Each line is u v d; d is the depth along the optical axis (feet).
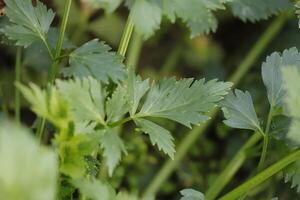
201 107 2.08
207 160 3.04
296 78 2.00
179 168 2.96
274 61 2.22
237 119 2.17
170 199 2.94
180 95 2.08
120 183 2.86
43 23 2.15
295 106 2.00
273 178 2.69
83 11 2.94
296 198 2.69
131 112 2.04
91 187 1.84
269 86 2.20
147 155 2.93
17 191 1.58
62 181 1.87
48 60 2.68
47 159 1.59
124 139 2.93
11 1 2.13
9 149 1.58
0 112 2.31
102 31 2.99
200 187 2.94
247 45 3.24
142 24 1.92
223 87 2.10
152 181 2.86
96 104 1.94
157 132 2.04
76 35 2.95
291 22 3.06
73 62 2.07
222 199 2.09
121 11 3.01
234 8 2.66
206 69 3.18
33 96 1.77
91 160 2.02
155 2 1.93
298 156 2.08
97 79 2.05
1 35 2.45
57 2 2.89
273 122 2.18
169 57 3.25
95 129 1.94
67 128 1.81
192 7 1.93
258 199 2.70
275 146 2.22
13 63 2.79
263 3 2.67
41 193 1.58
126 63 2.80
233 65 3.22
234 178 2.92
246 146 2.45
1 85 2.77
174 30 3.24
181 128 2.99
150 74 3.23
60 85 1.88
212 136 3.10
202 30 2.53
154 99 2.07
